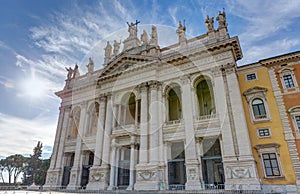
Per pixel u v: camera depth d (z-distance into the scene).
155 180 21.48
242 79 26.95
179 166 24.25
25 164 69.44
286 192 18.16
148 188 21.36
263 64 26.12
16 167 69.19
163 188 21.20
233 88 23.97
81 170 30.09
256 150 22.83
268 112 24.05
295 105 23.16
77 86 34.84
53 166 33.50
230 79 24.48
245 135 21.39
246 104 25.38
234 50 26.41
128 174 24.64
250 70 26.94
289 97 23.81
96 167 27.52
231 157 20.97
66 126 35.72
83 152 31.30
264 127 23.55
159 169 21.97
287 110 23.31
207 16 29.50
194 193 17.98
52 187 30.69
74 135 35.25
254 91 25.31
